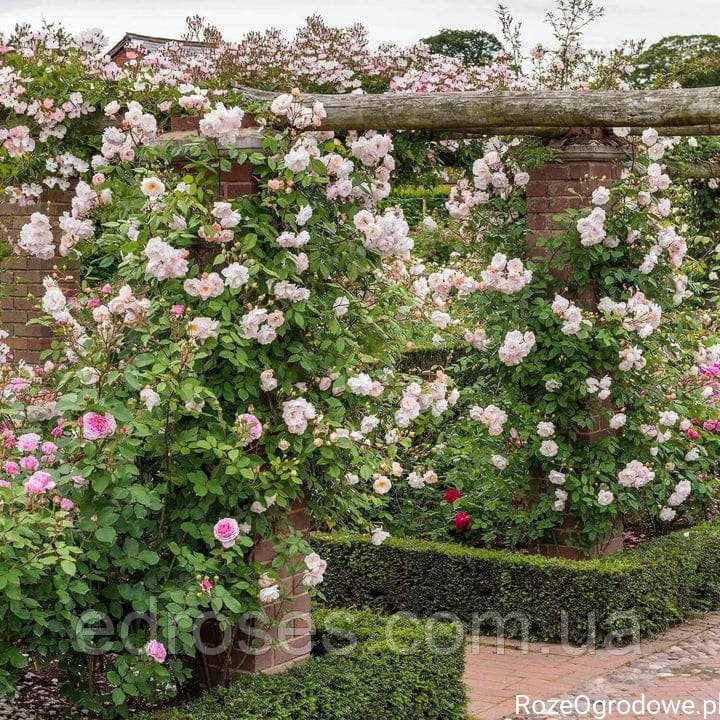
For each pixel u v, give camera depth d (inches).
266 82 309.3
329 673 181.3
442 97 224.8
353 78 313.1
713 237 420.8
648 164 269.9
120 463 160.7
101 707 168.4
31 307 294.7
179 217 177.5
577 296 274.8
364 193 197.0
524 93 228.4
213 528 170.1
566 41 309.9
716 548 290.4
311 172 185.3
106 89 252.1
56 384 181.3
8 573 147.6
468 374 325.7
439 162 282.5
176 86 246.1
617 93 227.8
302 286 184.7
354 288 195.6
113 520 160.4
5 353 197.9
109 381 161.9
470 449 286.0
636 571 260.5
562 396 272.1
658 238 271.4
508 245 282.4
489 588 265.6
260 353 180.2
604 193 263.0
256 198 185.9
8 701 179.6
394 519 300.5
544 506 276.2
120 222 186.9
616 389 273.9
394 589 274.7
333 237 191.0
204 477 172.2
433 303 210.5
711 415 300.7
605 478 273.0
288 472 180.5
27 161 263.6
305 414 177.6
